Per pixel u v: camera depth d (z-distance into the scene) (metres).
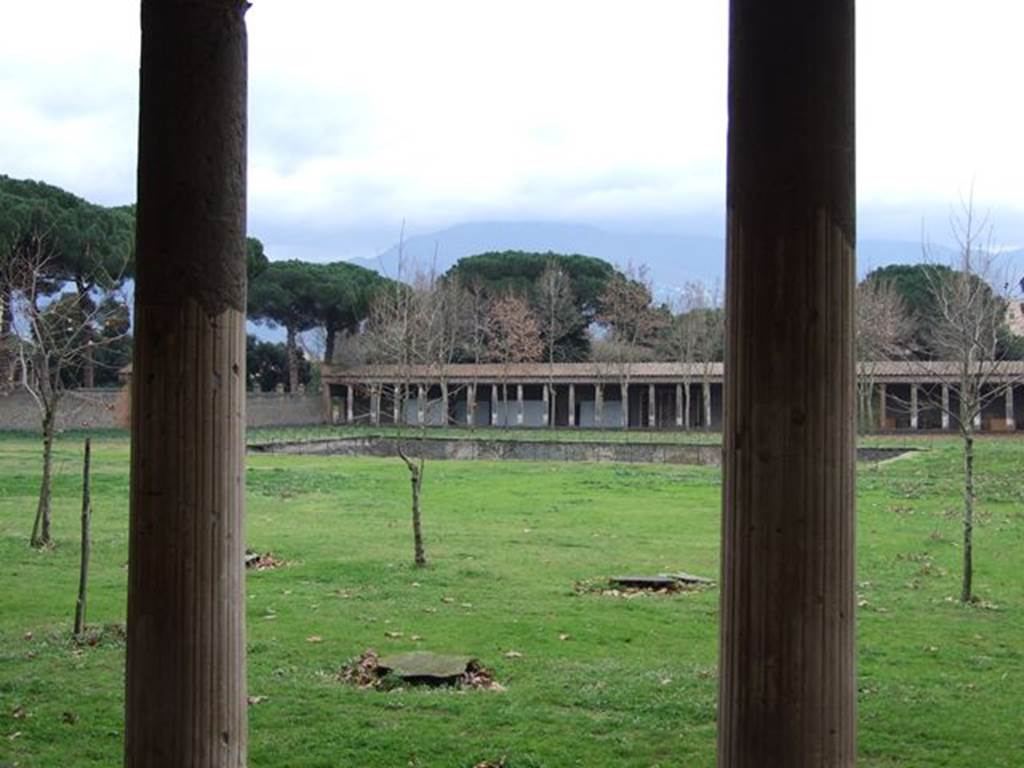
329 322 75.44
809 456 4.04
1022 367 41.81
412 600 14.11
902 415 66.19
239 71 4.67
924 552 18.75
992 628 12.59
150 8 4.62
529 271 81.88
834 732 4.06
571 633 12.12
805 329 4.04
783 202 4.05
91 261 45.72
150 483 4.59
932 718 8.75
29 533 20.27
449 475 35.22
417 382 66.88
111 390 56.12
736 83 4.18
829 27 4.08
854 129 4.16
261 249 73.62
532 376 71.44
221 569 4.61
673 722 8.53
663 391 76.69
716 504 26.78
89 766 7.43
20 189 51.88
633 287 75.31
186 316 4.55
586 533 21.38
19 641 11.55
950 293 39.44
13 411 53.66
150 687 4.58
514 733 8.21
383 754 7.71
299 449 48.28
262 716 8.62
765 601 4.07
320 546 19.14
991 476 31.56
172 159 4.56
